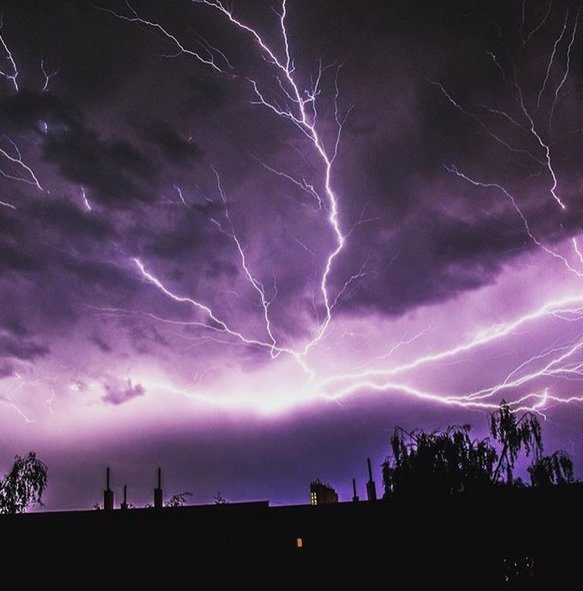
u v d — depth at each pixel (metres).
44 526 17.17
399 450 14.57
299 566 17.14
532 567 13.71
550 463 14.22
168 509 17.69
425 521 13.85
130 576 16.92
